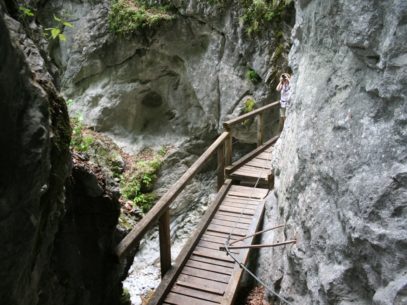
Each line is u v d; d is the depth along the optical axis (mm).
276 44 8703
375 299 2270
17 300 1832
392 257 2217
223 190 6555
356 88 2900
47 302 2375
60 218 2379
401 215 2234
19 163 1688
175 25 9930
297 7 5188
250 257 5500
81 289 2834
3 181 1632
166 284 4328
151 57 10500
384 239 2271
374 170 2484
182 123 11180
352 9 2881
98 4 10648
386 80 2432
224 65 9703
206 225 5629
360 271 2572
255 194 6531
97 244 3049
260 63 9008
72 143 4488
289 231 4059
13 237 1701
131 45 10367
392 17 2422
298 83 4641
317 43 3926
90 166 3098
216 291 4340
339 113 3061
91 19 10742
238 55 9500
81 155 3174
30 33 2498
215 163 11117
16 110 1658
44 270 2289
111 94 10984
